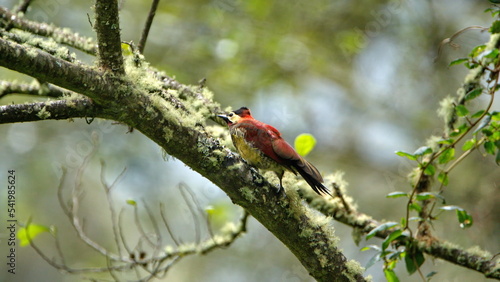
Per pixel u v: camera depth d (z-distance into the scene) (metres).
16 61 4.75
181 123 5.55
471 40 13.93
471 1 14.16
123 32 13.30
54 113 5.28
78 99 5.36
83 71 5.07
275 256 13.72
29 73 4.90
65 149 13.03
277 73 13.95
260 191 5.76
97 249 7.87
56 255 13.56
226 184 5.73
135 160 13.03
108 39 5.16
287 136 14.00
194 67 13.54
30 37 6.38
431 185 7.49
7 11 7.66
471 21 14.10
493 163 12.52
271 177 6.79
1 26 7.60
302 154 7.55
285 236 5.88
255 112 13.83
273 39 13.19
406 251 6.89
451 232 12.07
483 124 6.46
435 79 14.24
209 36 13.59
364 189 14.10
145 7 13.54
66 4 12.73
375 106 14.72
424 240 7.21
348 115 14.91
